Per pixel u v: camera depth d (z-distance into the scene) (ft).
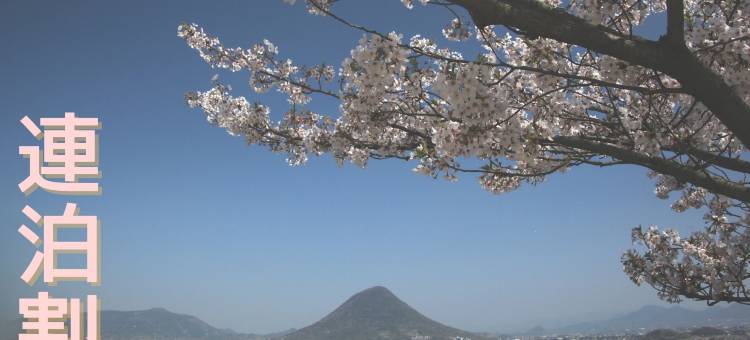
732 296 24.90
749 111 11.69
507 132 14.25
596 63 15.84
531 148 14.66
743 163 15.37
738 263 25.05
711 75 11.64
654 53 11.53
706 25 14.53
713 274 25.16
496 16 11.78
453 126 14.58
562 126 18.83
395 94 17.85
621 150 15.39
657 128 15.11
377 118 17.85
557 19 11.55
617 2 11.91
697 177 14.96
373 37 13.70
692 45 14.82
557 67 16.89
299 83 23.03
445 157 16.63
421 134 18.33
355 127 19.40
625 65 14.96
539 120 17.17
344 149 20.18
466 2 11.84
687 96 17.06
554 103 17.44
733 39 13.01
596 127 19.53
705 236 26.78
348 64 14.40
